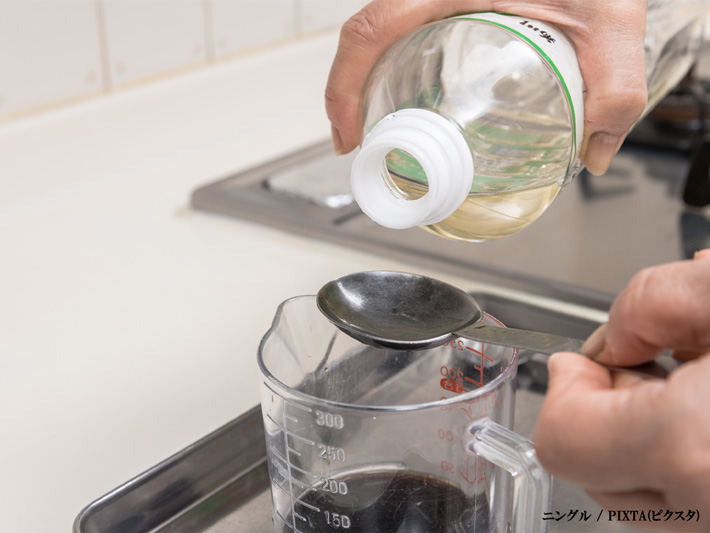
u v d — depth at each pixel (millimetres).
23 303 688
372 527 410
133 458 501
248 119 1127
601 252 757
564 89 466
